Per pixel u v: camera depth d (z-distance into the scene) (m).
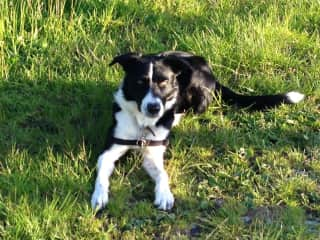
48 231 3.17
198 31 4.25
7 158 3.46
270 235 3.23
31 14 4.12
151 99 3.44
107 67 3.94
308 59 4.22
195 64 3.79
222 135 3.69
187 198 3.38
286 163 3.59
